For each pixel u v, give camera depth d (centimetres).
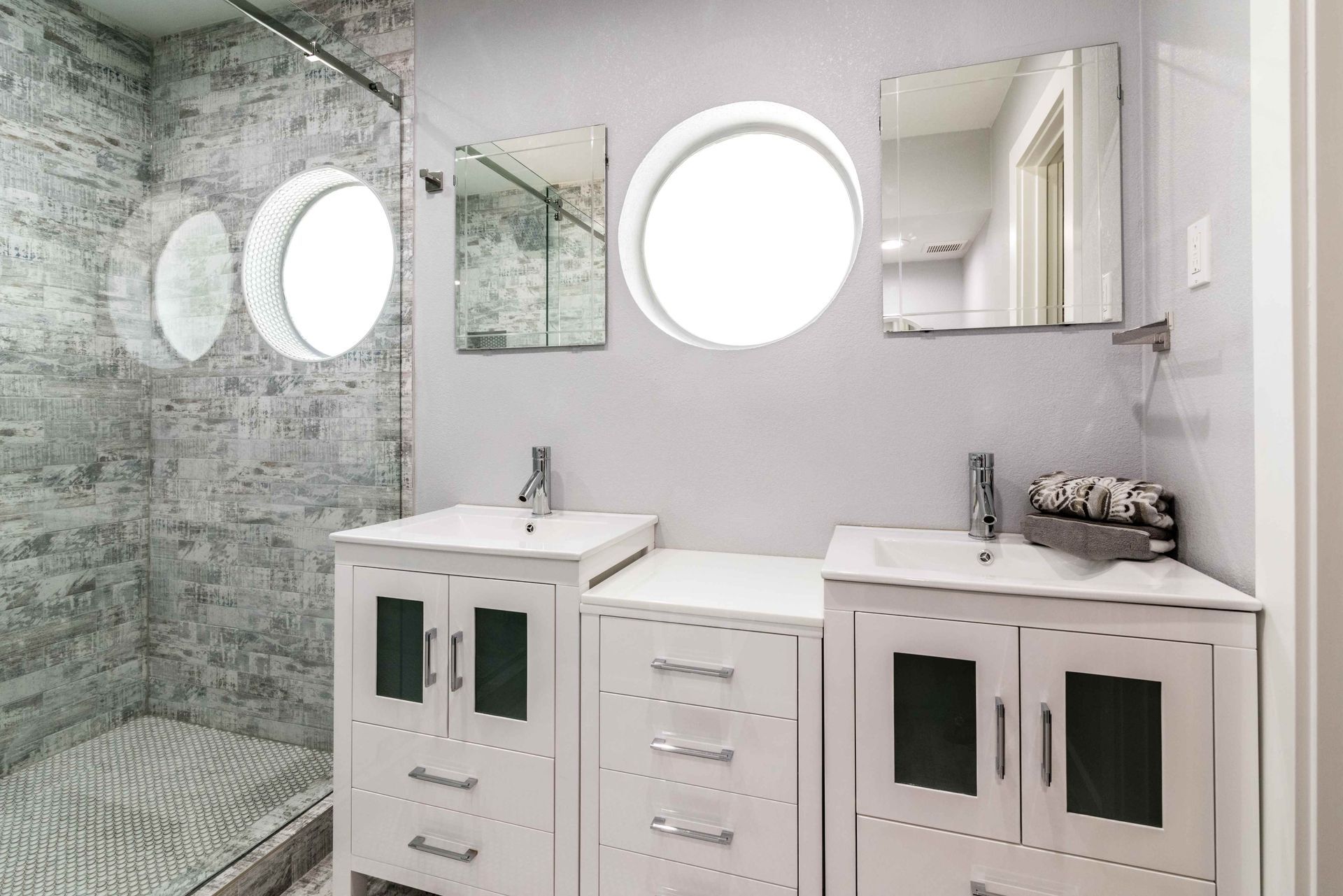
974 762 107
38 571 131
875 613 112
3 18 125
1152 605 99
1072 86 148
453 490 200
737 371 172
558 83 190
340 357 189
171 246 156
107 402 143
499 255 194
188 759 154
